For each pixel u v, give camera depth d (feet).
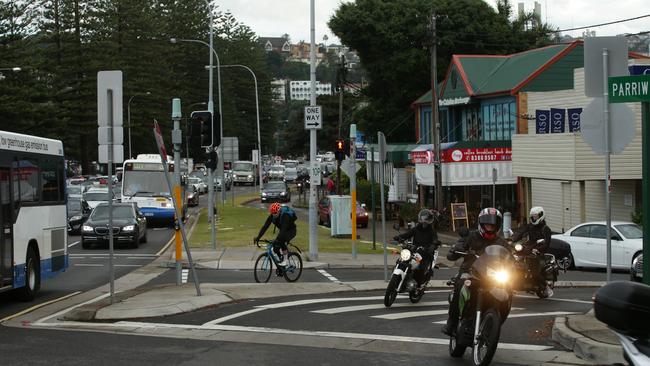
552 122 142.00
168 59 319.27
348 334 45.32
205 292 62.23
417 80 234.38
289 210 76.59
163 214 157.28
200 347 41.81
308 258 96.99
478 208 166.30
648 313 15.56
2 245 57.06
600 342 37.52
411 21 231.71
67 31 262.26
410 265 57.47
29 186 63.67
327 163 398.83
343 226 137.08
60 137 255.50
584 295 70.28
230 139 205.16
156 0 330.34
